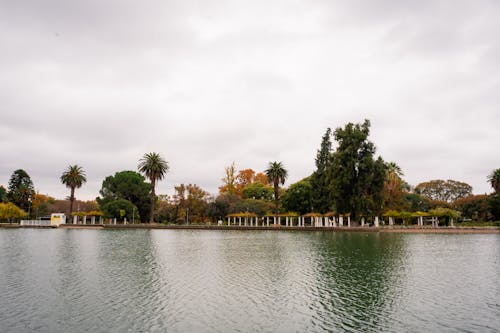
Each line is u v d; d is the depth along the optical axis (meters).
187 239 57.91
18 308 19.16
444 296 21.86
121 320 17.42
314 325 17.03
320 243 50.56
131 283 24.84
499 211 94.25
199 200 107.44
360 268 30.59
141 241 54.25
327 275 27.77
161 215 108.44
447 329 16.52
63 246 46.62
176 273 28.44
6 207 97.12
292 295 21.98
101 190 117.69
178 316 18.05
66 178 103.44
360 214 76.75
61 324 16.88
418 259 35.47
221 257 36.94
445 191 143.88
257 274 28.11
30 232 74.50
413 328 16.67
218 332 16.08
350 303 20.41
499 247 45.88
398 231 74.00
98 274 27.91
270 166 95.44
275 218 91.56
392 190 94.25
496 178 94.75
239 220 98.56
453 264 32.62
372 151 77.62
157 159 99.19
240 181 139.75
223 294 22.08
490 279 26.47
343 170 75.50
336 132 79.50
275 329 16.50
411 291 23.02
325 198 90.62
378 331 16.30
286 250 42.59
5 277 26.69
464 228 74.88
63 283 24.78
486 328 16.62
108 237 61.78
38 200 131.38
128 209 101.06
